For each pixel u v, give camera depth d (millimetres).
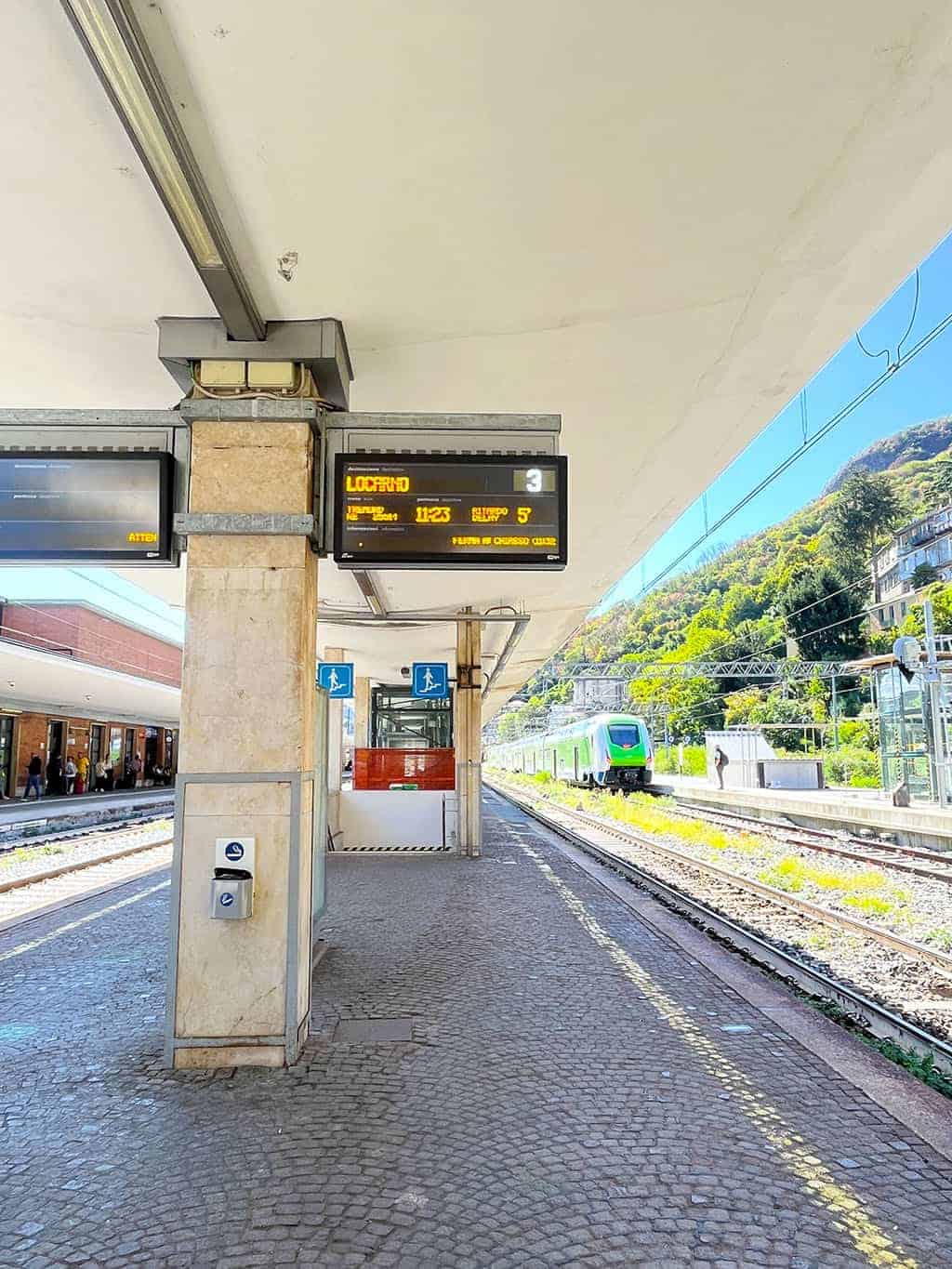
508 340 6016
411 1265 3043
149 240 4715
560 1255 3105
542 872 13109
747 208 4621
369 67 3490
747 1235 3236
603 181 4332
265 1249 3145
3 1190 3570
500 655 22031
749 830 21109
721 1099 4492
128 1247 3162
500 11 3238
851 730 50031
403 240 4758
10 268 5059
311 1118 4254
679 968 7242
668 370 6590
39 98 3666
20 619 31406
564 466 5680
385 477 5602
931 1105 4410
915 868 13727
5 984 6801
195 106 3670
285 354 5590
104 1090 4637
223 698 5316
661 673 53344
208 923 5105
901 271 5352
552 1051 5219
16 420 5531
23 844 17672
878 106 3875
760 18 3348
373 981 6793
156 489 5445
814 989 7281
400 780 17203
